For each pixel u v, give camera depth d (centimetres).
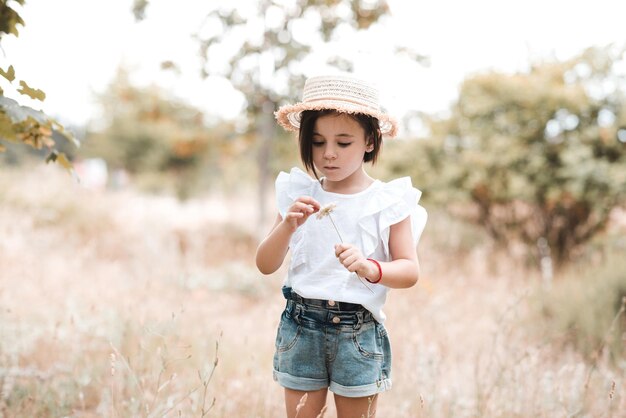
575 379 331
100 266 673
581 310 482
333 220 215
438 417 304
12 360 333
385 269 201
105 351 365
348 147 211
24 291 498
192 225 1056
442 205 866
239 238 985
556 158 746
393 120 221
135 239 859
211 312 530
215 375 331
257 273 686
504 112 792
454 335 440
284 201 229
